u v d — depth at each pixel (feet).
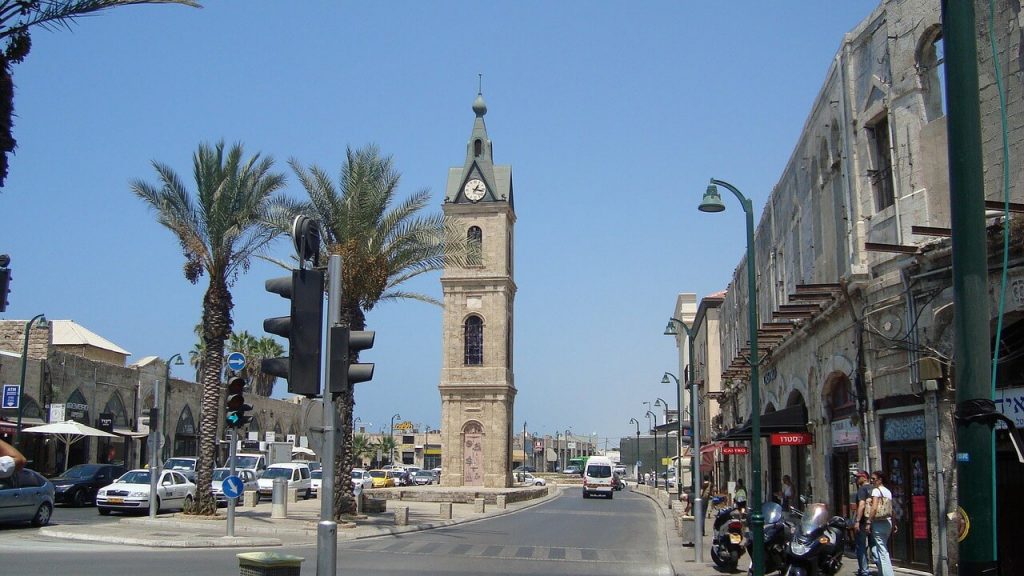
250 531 85.66
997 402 50.98
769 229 108.47
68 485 119.03
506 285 227.81
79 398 153.99
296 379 33.96
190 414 200.03
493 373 222.48
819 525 51.26
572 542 90.43
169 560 60.49
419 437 493.36
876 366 62.75
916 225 57.00
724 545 64.34
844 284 65.72
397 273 106.83
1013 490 51.29
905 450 59.47
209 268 100.73
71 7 26.73
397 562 65.92
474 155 232.94
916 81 59.41
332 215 103.14
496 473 218.59
